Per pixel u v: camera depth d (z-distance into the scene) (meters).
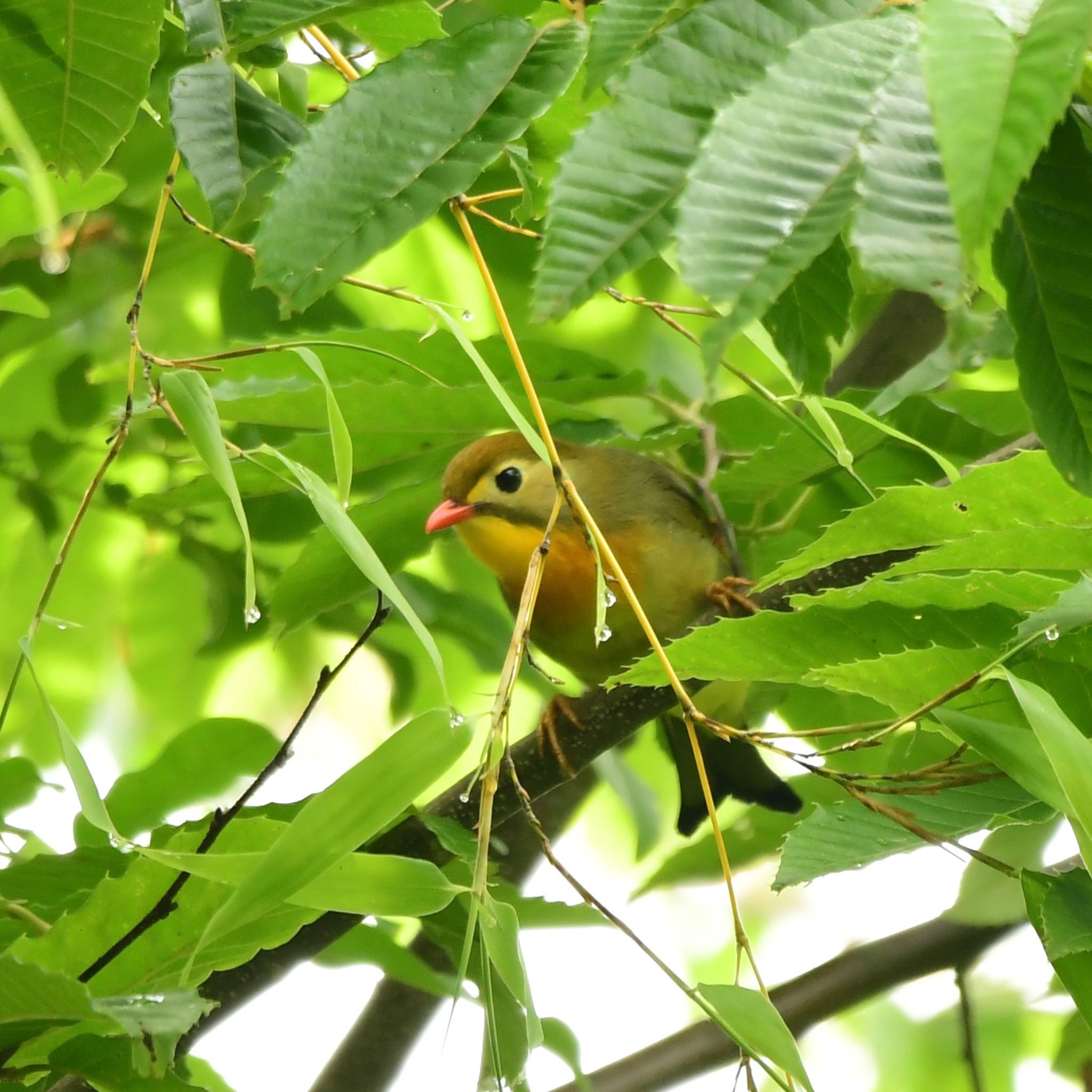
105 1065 4.00
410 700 8.61
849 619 4.08
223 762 6.38
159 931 4.44
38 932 4.64
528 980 3.34
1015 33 2.15
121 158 7.62
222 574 8.22
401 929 6.72
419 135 2.90
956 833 4.55
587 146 2.49
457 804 5.75
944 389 8.62
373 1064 7.75
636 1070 7.76
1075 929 3.84
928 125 2.27
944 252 2.16
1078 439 2.92
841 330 2.93
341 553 6.45
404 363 4.78
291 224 2.81
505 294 8.06
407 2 3.46
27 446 8.38
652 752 9.80
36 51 3.61
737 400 6.96
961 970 8.07
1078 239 2.84
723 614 7.82
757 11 2.60
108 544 9.12
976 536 3.92
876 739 3.74
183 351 8.84
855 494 7.26
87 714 9.29
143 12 3.57
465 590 9.68
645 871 10.67
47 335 8.42
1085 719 4.09
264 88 6.20
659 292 9.09
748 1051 3.37
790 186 2.23
